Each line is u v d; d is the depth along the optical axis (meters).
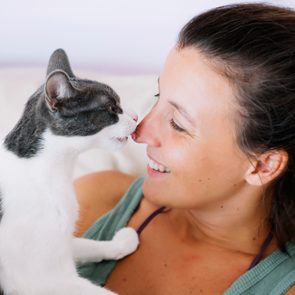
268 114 0.98
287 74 0.98
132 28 2.00
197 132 1.02
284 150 1.03
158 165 1.10
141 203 1.31
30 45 2.01
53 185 1.05
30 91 1.77
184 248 1.19
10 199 1.00
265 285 1.08
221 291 1.10
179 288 1.11
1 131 1.62
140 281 1.14
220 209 1.15
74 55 2.04
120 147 1.17
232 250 1.19
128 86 1.80
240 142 1.01
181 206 1.13
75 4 1.96
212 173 1.06
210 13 1.05
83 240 1.16
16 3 1.94
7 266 1.00
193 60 1.00
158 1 1.96
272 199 1.15
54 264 1.03
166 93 1.04
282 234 1.15
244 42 0.98
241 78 0.97
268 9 1.06
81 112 1.08
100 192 1.37
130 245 1.19
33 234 1.00
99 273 1.16
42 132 1.05
